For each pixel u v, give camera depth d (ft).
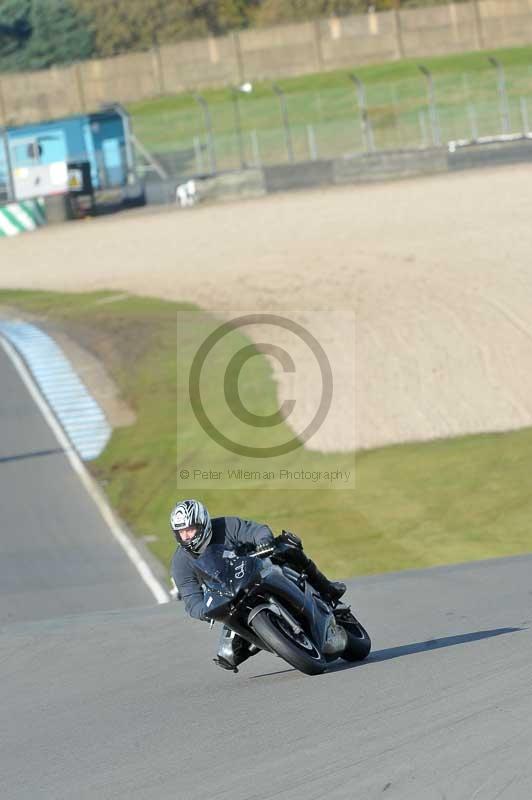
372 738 67.15
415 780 58.29
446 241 431.02
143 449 287.48
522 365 301.02
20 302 463.83
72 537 240.73
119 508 255.70
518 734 63.67
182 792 61.82
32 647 126.72
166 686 98.58
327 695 81.15
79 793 65.05
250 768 64.54
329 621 90.94
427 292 365.81
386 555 208.64
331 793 58.18
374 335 333.83
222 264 462.19
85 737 81.00
